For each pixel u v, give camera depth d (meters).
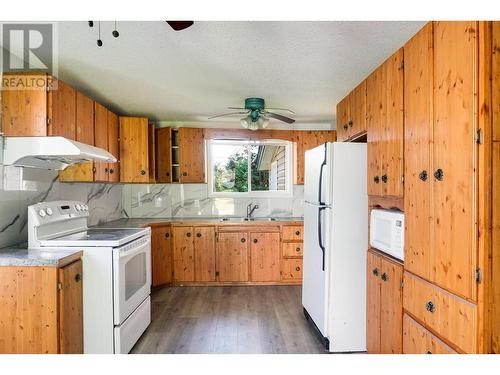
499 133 1.06
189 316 2.96
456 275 1.17
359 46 2.00
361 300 2.30
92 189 3.35
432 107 1.33
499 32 1.06
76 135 2.39
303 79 2.62
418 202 1.44
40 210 2.11
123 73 2.47
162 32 1.80
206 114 3.84
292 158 4.50
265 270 3.90
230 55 2.13
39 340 1.69
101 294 2.08
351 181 2.29
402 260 1.65
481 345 1.06
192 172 4.07
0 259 1.69
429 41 1.34
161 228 3.78
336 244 2.29
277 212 4.50
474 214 1.08
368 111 2.04
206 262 3.88
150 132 3.83
